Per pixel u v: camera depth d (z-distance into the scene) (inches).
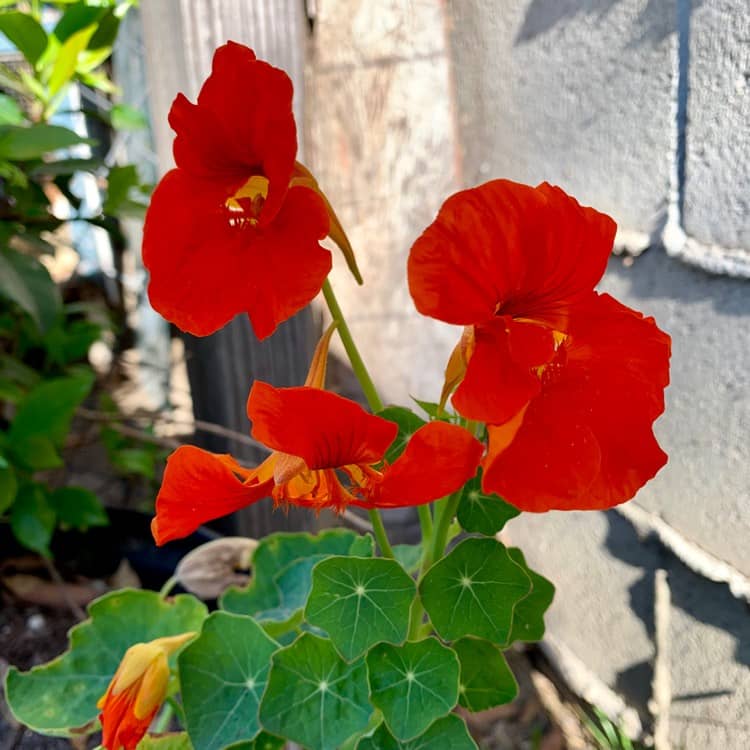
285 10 12.7
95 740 11.3
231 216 6.0
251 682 8.3
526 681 12.9
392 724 7.0
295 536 10.6
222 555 11.6
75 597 14.0
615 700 11.7
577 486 5.1
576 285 5.5
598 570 11.6
